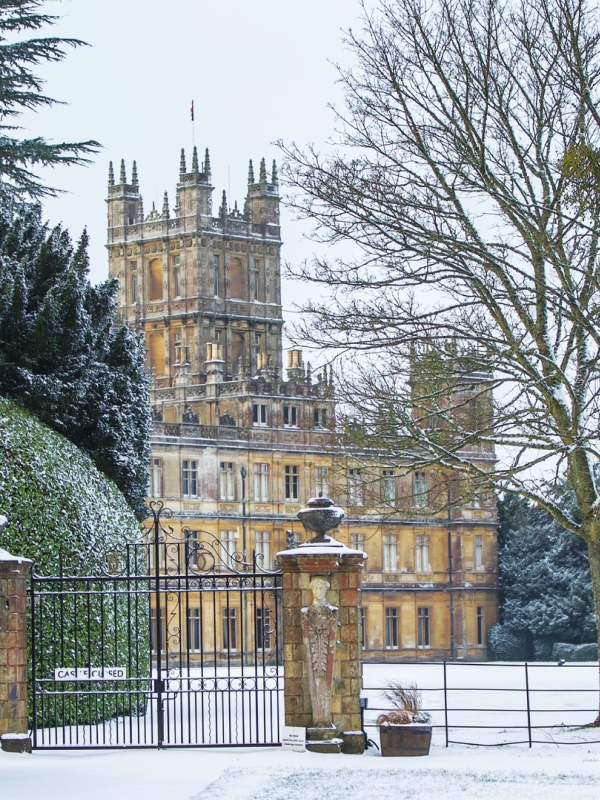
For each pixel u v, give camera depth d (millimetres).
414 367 37812
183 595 98750
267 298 152125
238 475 119125
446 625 126500
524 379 36844
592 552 37531
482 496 39062
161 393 128750
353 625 31562
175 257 149000
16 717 31500
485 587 125875
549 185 37938
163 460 115375
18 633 31609
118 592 32250
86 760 30406
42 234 50594
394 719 31562
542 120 37375
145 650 43531
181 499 115938
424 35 37750
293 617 31625
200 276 147375
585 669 100500
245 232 150875
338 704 31594
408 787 26672
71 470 39625
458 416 44031
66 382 44688
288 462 121375
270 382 122062
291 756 30688
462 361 37719
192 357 146875
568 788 26609
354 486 40281
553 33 37219
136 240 150125
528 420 37031
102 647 32750
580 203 36219
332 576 31672
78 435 46062
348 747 31438
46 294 45781
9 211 50375
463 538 126062
